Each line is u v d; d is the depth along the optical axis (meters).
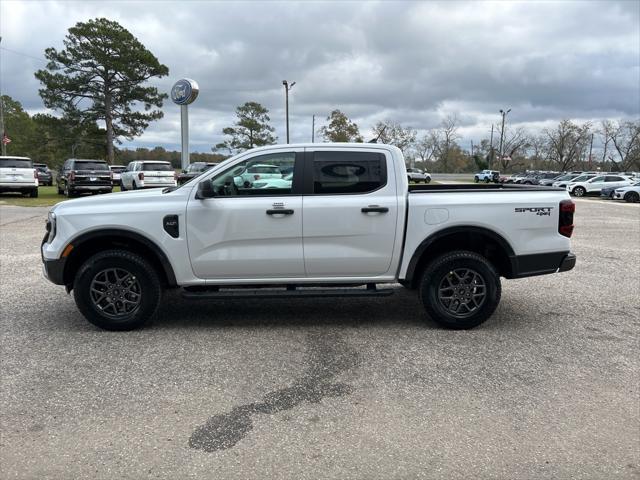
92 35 43.84
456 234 5.18
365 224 5.01
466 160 96.44
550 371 4.19
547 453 3.01
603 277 7.98
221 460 2.92
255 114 56.91
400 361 4.38
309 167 5.04
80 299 5.00
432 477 2.77
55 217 5.00
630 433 3.24
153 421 3.35
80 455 2.96
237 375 4.07
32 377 4.01
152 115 48.72
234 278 5.11
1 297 6.43
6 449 3.02
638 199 30.62
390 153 5.09
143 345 4.73
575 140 84.56
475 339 4.96
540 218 5.16
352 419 3.39
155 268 5.18
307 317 5.65
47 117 47.25
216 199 4.99
